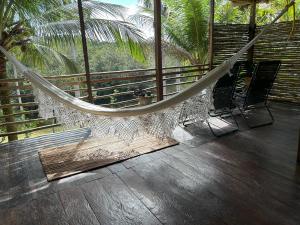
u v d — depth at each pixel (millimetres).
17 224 1722
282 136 3113
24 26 4199
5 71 4055
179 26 6387
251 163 2438
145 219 1712
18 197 2025
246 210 1758
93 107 2361
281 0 6082
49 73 6305
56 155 2762
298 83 4547
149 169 2396
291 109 4340
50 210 1852
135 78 3998
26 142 3193
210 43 4570
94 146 2982
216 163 2461
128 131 2299
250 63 4113
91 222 1707
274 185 2047
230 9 6461
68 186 2156
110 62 9336
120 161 2578
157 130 2201
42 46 4711
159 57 3729
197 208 1801
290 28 4465
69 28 4129
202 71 4988
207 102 2266
